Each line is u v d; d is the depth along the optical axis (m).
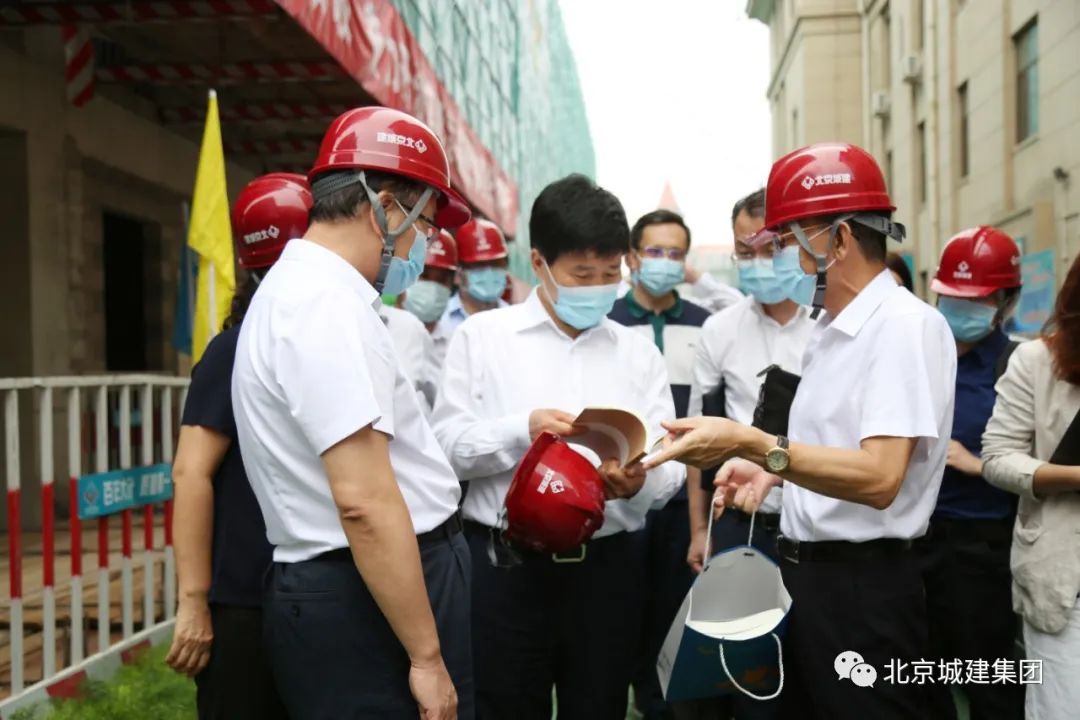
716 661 2.26
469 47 10.94
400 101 6.04
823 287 2.23
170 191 7.84
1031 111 11.17
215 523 2.21
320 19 4.42
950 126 13.88
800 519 2.32
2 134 6.00
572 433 2.48
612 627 2.72
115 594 4.55
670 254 3.96
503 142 14.74
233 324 2.29
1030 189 10.99
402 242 1.94
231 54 6.48
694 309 4.28
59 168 6.32
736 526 3.46
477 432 2.63
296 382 1.72
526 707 2.73
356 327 1.75
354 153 1.87
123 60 6.70
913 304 2.17
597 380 2.80
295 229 2.26
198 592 2.16
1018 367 2.64
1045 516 2.46
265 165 8.98
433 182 1.91
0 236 6.05
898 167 17.58
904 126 17.03
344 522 1.71
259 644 2.18
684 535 3.92
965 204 13.50
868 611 2.23
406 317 3.65
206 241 4.24
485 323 2.85
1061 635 2.39
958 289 3.34
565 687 2.75
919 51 16.08
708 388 3.67
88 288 6.87
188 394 2.20
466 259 5.19
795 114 24.16
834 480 2.07
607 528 2.70
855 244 2.21
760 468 2.55
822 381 2.28
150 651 3.94
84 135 6.56
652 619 3.94
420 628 1.74
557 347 2.80
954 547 3.34
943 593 3.38
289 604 1.83
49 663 3.48
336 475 1.70
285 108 7.16
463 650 1.99
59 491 6.15
